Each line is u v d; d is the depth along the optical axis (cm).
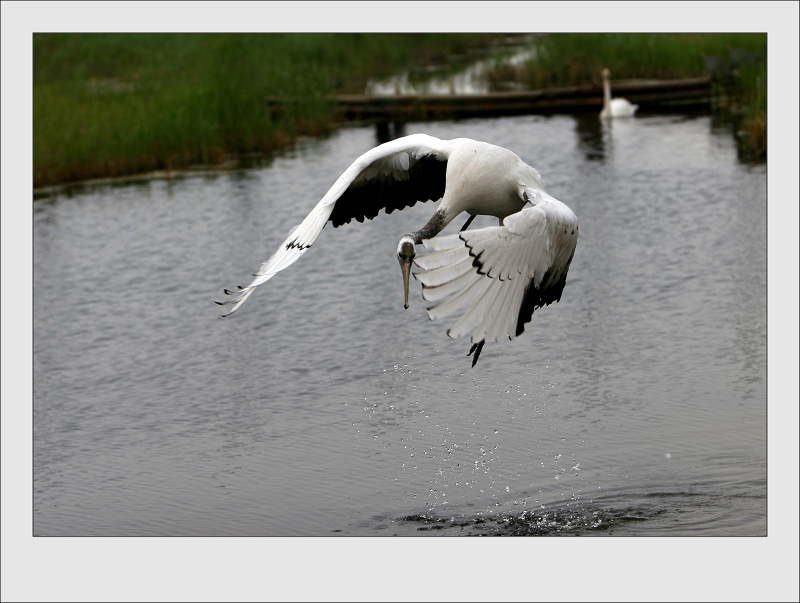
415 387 975
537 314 1140
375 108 2341
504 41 3089
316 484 799
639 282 1209
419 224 1505
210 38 2508
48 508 779
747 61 2328
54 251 1471
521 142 1989
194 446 880
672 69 2505
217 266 1363
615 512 739
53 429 934
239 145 2102
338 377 1008
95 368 1069
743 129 1994
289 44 2647
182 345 1117
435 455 839
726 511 733
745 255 1277
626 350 1027
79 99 2238
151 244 1477
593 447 837
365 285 1269
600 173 1702
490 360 1034
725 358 995
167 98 2183
